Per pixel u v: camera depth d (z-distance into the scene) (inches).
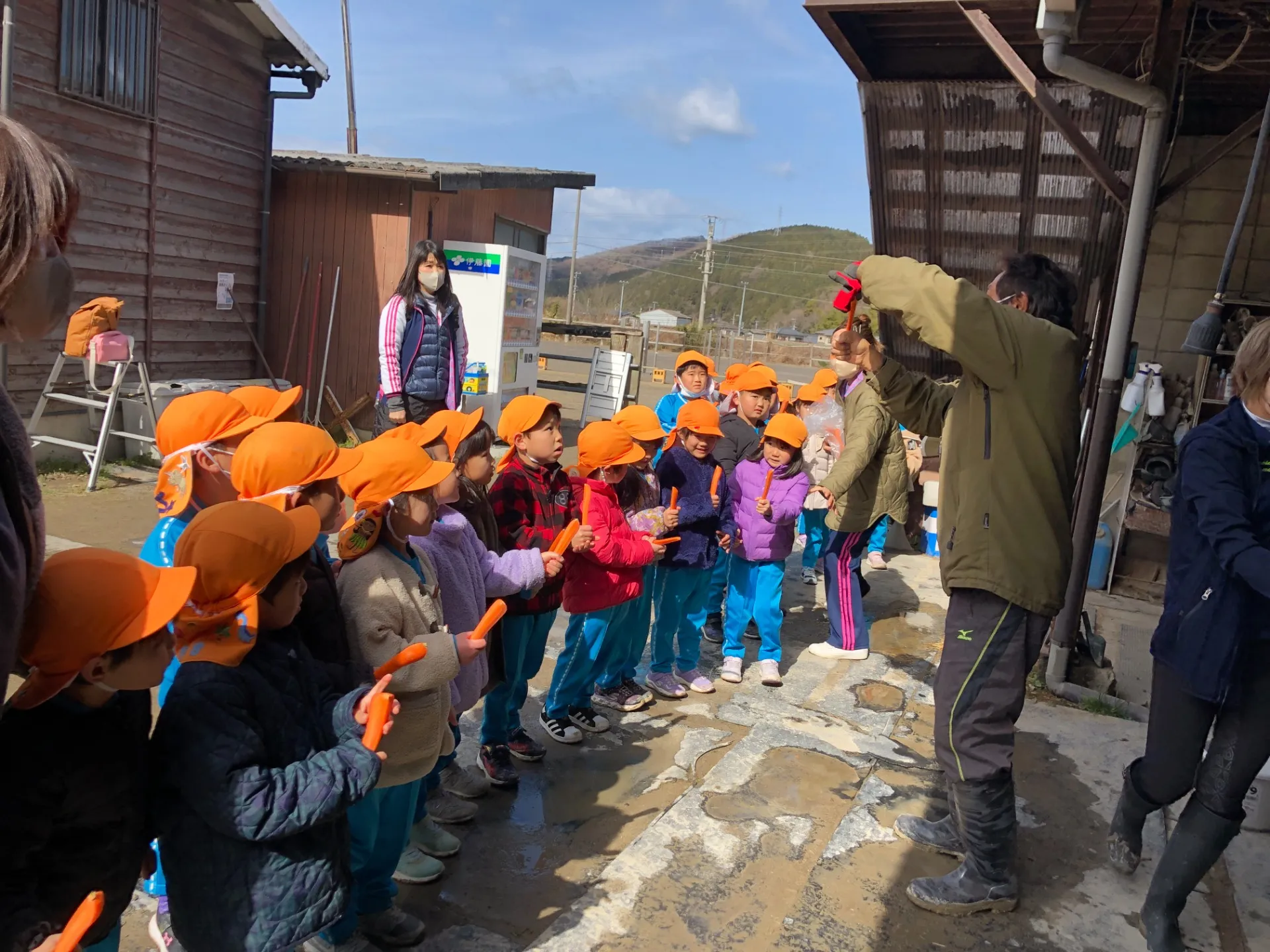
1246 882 114.6
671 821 122.2
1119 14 164.4
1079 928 105.6
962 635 105.3
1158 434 247.4
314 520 72.5
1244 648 94.9
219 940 66.9
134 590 56.3
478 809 124.3
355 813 89.5
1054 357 101.7
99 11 278.8
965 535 103.9
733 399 213.8
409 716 88.4
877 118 208.8
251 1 328.5
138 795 62.1
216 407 88.4
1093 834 125.4
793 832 121.6
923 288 101.3
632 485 158.1
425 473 90.4
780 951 98.5
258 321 373.7
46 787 56.1
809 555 242.4
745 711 161.2
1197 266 244.2
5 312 48.1
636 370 498.3
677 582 161.5
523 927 100.3
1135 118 187.5
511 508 129.7
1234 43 175.2
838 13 175.3
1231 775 96.2
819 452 234.5
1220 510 91.4
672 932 100.3
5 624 47.2
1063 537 104.1
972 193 213.6
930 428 115.8
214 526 64.4
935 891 107.6
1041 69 190.2
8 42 234.4
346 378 379.2
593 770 137.0
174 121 315.6
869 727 156.7
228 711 64.0
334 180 368.5
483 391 370.3
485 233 428.8
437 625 94.5
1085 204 204.5
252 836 63.0
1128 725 157.5
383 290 369.4
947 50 195.8
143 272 311.0
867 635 191.0
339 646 84.0
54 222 48.3
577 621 143.9
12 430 51.1
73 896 58.4
